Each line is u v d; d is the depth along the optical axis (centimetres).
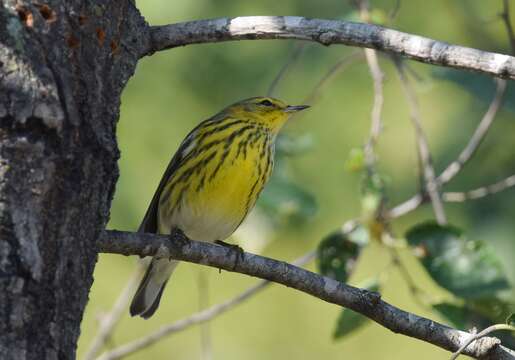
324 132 1537
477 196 1187
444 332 796
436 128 1507
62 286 639
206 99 1491
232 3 1422
